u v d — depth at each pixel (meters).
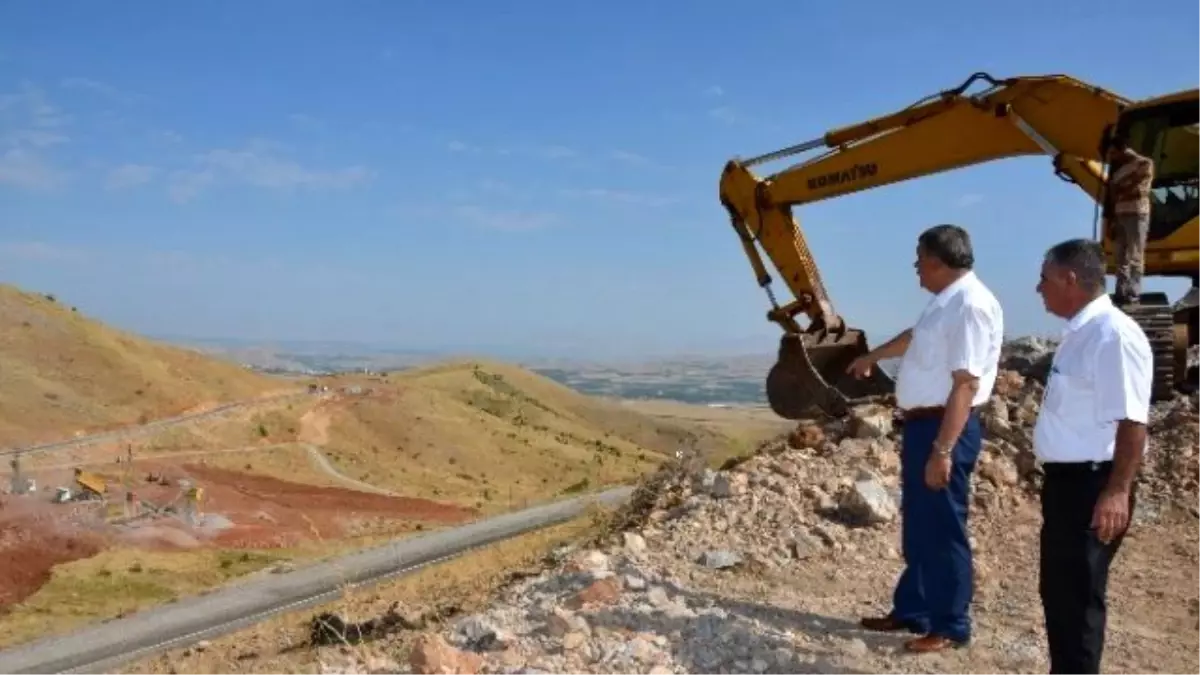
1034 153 12.34
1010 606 6.79
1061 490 4.68
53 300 76.69
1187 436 9.55
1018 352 12.05
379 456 67.62
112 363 68.62
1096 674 4.72
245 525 40.94
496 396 101.88
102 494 42.81
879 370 12.96
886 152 13.33
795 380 12.76
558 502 39.12
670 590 6.86
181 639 21.53
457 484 63.50
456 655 5.55
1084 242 4.64
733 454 12.41
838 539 8.10
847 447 10.02
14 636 22.91
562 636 5.91
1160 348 10.21
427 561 28.11
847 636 5.96
